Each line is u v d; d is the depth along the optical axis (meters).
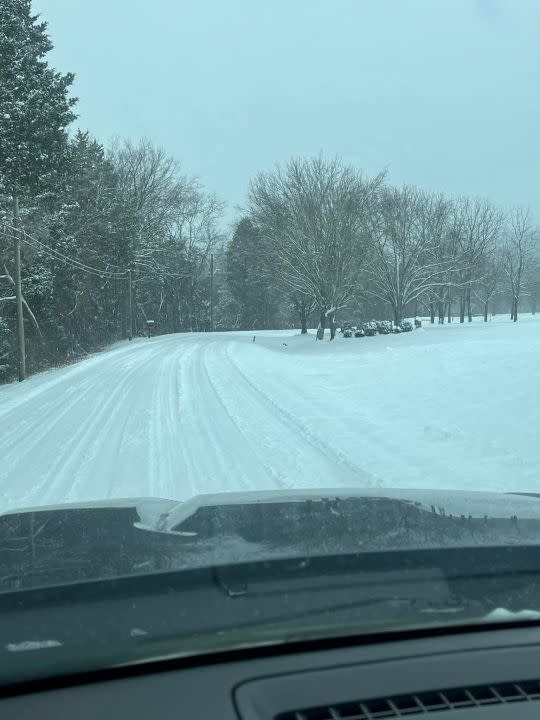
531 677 1.75
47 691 1.65
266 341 45.84
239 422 12.99
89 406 15.94
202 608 1.99
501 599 2.12
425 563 2.42
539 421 10.67
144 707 1.59
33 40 27.62
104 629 1.85
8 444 11.91
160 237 61.91
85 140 47.16
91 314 48.28
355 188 38.12
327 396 16.08
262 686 1.67
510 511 3.46
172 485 8.52
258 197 41.28
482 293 69.38
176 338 49.84
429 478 8.38
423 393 14.80
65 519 3.50
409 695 1.66
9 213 28.62
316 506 3.65
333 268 37.50
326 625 1.87
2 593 2.10
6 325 33.16
